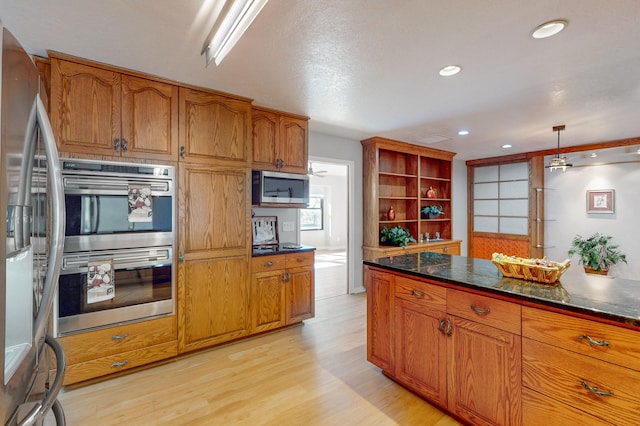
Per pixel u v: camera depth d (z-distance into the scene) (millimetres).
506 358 1634
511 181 5941
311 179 9766
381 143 4641
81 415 1915
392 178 5230
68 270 2102
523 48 2031
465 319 1817
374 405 2031
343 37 1905
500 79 2508
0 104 729
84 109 2164
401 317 2205
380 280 2371
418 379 2090
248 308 2951
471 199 6586
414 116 3449
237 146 2873
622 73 2391
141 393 2146
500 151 5570
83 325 2158
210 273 2717
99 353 2217
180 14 1673
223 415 1931
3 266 737
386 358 2324
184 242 2576
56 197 1016
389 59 2182
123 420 1878
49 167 1015
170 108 2506
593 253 4820
